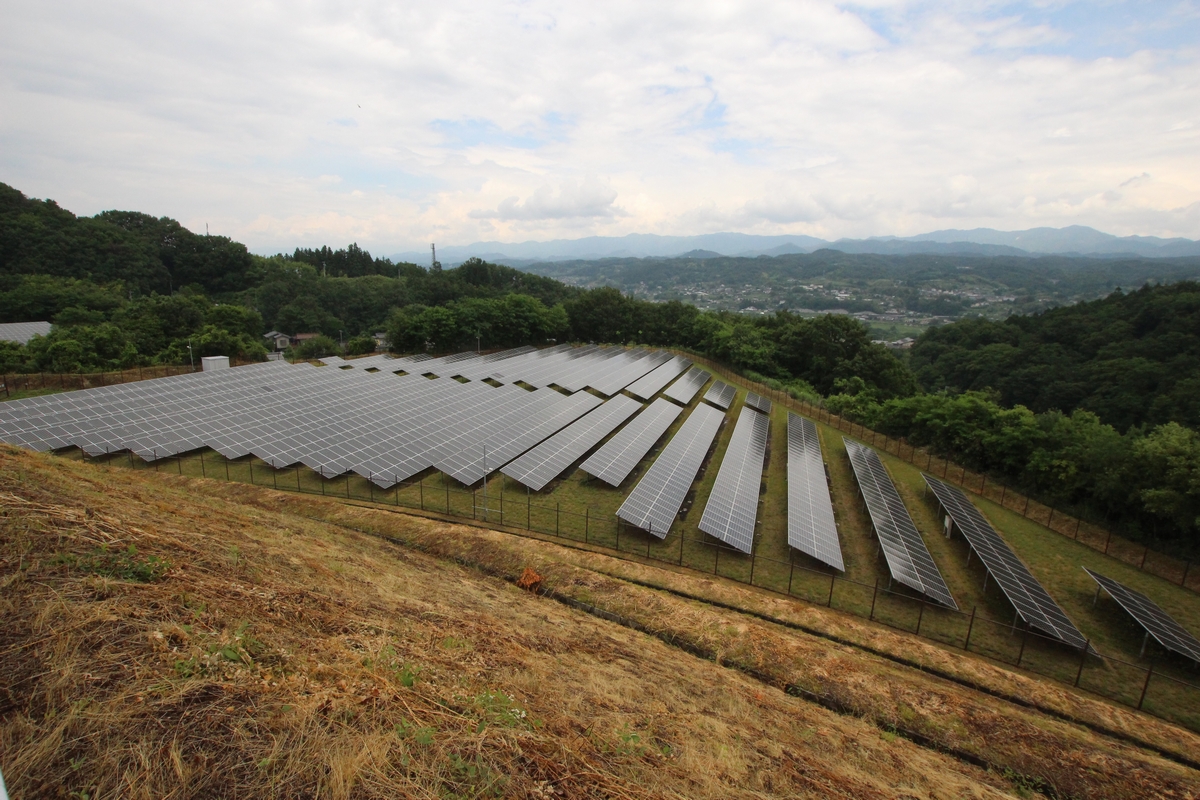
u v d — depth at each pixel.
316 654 11.34
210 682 9.24
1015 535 42.41
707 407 66.12
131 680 8.83
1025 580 31.56
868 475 46.91
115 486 20.69
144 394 46.66
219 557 15.20
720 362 113.62
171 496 23.30
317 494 37.78
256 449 40.75
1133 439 43.59
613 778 9.90
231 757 7.82
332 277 172.12
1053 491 47.38
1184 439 39.06
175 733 8.01
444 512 36.69
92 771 7.18
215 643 10.35
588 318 121.56
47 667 8.70
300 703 9.26
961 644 27.77
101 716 7.98
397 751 8.70
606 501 40.50
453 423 50.75
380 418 49.84
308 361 83.94
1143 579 37.06
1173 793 17.80
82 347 67.94
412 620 15.60
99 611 10.25
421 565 26.05
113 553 12.90
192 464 41.09
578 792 9.09
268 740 8.29
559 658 16.94
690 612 25.92
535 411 57.03
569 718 12.16
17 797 6.69
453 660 13.44
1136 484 40.59
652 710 14.68
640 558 33.06
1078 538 42.31
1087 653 27.53
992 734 19.73
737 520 36.09
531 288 191.50
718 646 23.56
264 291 134.50
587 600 26.25
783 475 50.22
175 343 79.69
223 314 92.94
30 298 94.56
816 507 39.91
